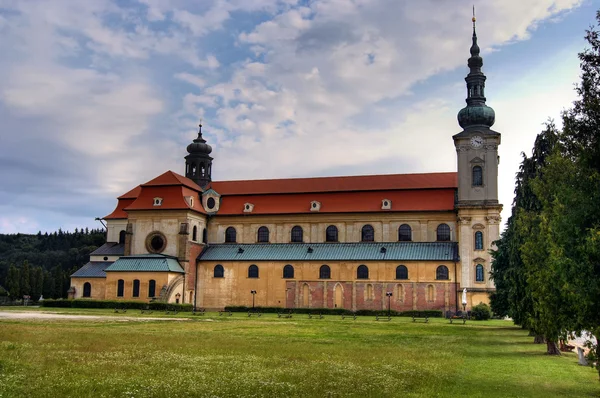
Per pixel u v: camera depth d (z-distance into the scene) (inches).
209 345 1706.4
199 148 5137.8
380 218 4402.1
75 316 3112.7
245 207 4719.5
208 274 4534.9
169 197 4579.2
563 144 1178.6
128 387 1021.2
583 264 1053.2
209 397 967.0
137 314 3489.2
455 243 4175.7
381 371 1282.0
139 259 4367.6
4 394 931.3
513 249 2149.4
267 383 1095.6
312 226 4552.2
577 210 1092.5
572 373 1352.1
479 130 4148.6
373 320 3415.4
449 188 4355.3
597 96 1093.1
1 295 6673.2
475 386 1139.3
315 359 1456.7
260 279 4397.1
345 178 4739.2
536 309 1572.3
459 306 3959.2
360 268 4192.9
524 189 2124.8
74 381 1061.1
